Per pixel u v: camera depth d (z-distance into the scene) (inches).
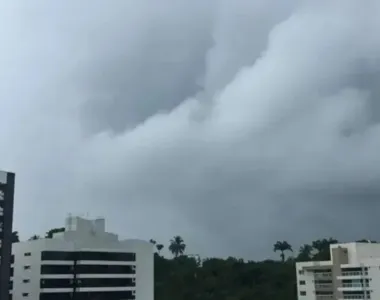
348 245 5329.7
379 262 4955.7
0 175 3922.2
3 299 3752.5
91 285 4776.1
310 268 5516.7
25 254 4783.5
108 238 5098.4
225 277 7731.3
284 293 7249.0
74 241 4862.2
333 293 5285.4
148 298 5157.5
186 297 7332.7
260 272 7785.4
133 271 5083.7
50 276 4596.5
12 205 3961.6
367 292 4990.2
